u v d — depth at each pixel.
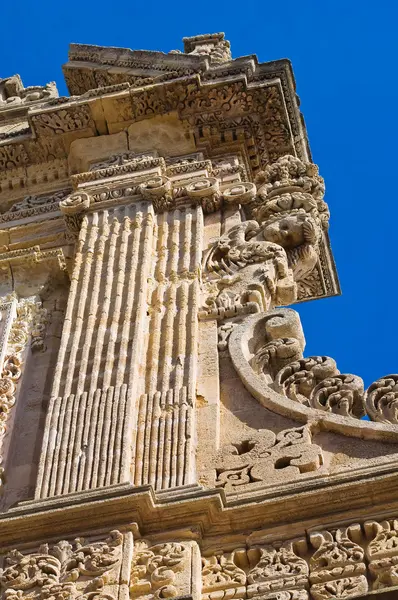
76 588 9.07
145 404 10.78
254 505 9.43
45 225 15.06
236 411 10.92
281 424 10.62
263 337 11.91
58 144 16.03
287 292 13.02
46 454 10.39
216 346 11.75
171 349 11.52
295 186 14.60
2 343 12.88
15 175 16.30
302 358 11.42
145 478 9.98
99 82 17.67
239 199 14.20
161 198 13.97
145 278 12.52
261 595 8.95
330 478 9.59
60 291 13.90
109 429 10.46
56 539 9.51
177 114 15.65
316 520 9.39
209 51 17.64
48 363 12.65
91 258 13.09
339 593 8.80
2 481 11.00
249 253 13.23
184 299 12.22
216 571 9.22
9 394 12.12
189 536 9.36
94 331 11.87
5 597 9.13
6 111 18.12
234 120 15.66
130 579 9.08
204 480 10.07
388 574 8.83
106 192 14.27
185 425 10.46
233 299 12.46
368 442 10.20
